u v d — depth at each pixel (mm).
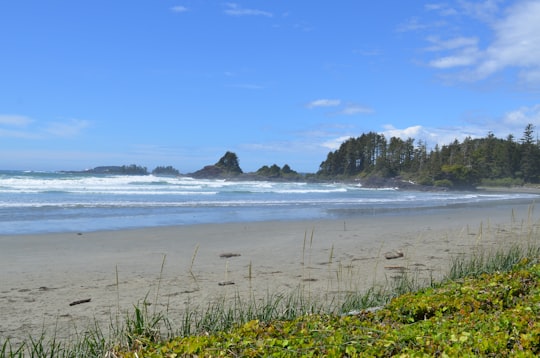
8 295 7484
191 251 12000
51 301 7160
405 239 14328
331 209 26234
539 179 97062
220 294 7602
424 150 99375
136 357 4160
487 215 24078
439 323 4750
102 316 6402
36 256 11000
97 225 16797
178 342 4484
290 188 56562
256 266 10070
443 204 33938
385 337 4363
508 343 4051
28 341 5418
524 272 6766
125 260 10688
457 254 11531
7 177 48406
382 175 96812
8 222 16938
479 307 5273
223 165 110750
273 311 6164
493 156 98500
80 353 4746
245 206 27031
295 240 14031
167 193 36969
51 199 27375
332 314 5426
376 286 8133
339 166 117625
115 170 113562
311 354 3986
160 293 7676
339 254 11633
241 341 4430
